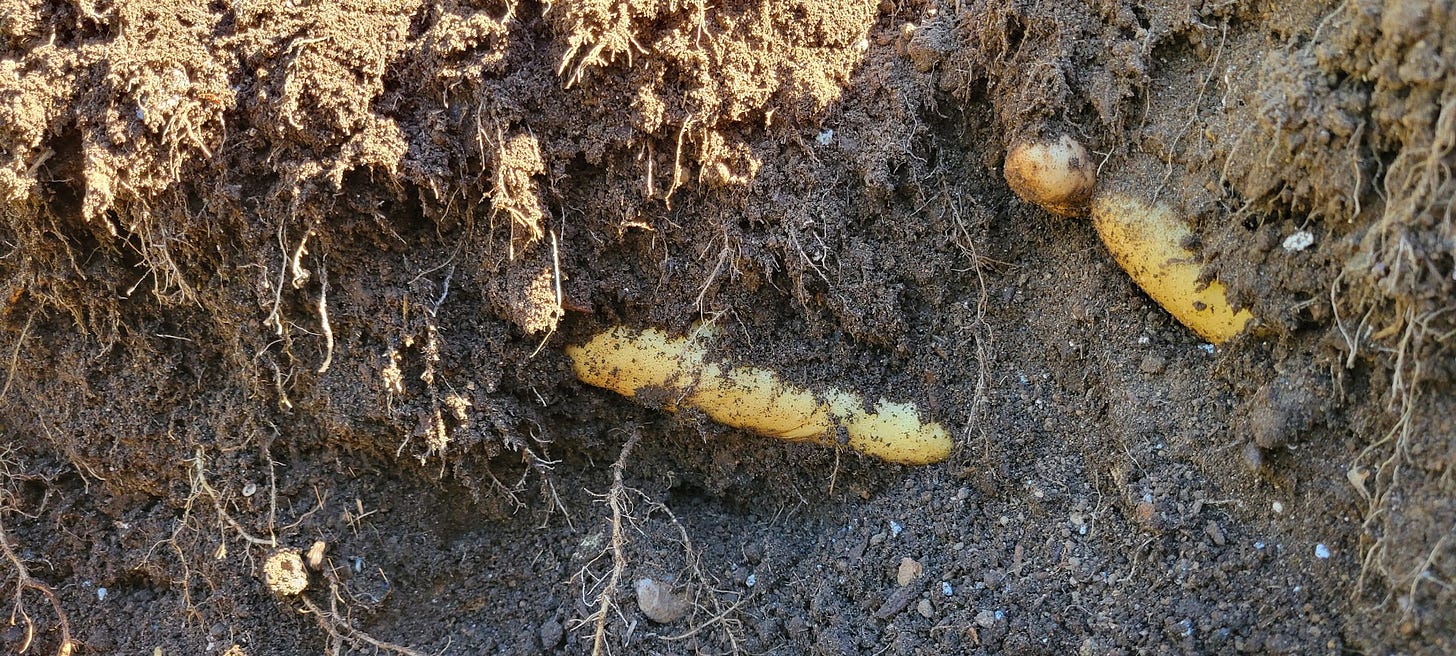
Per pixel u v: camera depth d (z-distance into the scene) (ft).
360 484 1.45
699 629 1.40
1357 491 1.22
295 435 1.44
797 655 1.39
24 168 1.32
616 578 1.39
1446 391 1.17
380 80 1.34
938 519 1.41
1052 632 1.32
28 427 1.45
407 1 1.36
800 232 1.39
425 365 1.39
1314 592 1.24
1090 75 1.32
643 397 1.45
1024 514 1.38
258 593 1.42
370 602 1.43
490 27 1.35
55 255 1.38
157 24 1.34
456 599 1.47
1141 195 1.31
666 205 1.40
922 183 1.40
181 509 1.45
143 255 1.37
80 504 1.46
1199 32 1.29
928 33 1.39
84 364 1.41
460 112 1.36
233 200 1.34
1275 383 1.26
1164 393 1.33
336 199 1.35
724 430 1.46
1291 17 1.23
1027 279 1.41
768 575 1.44
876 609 1.39
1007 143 1.37
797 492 1.48
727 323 1.42
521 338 1.42
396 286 1.39
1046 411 1.40
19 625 1.44
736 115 1.37
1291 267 1.23
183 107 1.32
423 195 1.36
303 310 1.40
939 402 1.42
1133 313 1.35
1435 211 1.14
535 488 1.49
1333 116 1.18
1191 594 1.28
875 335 1.42
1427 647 1.17
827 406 1.43
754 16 1.37
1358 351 1.20
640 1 1.35
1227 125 1.26
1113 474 1.34
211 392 1.43
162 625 1.43
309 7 1.35
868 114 1.40
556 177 1.38
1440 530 1.16
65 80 1.32
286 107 1.32
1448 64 1.12
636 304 1.43
